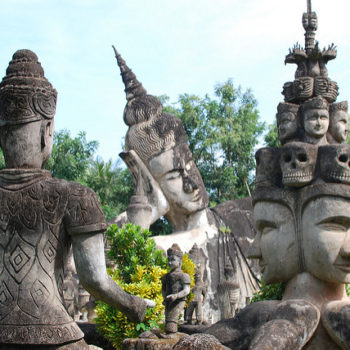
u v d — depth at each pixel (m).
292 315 3.85
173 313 7.65
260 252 4.43
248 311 4.21
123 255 9.30
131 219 13.93
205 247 16.58
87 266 4.44
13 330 4.12
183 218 17.05
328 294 4.16
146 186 16.45
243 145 30.22
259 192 4.39
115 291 4.58
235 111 31.33
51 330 4.16
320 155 4.20
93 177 28.95
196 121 29.98
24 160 4.54
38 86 4.62
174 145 16.55
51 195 4.41
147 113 16.48
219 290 11.55
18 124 4.54
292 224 4.24
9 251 4.33
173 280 7.71
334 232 4.08
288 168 4.23
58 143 29.86
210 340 3.63
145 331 7.80
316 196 4.12
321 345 3.96
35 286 4.27
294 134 4.61
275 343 3.57
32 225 4.36
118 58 17.12
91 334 8.94
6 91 4.55
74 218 4.41
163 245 15.88
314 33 4.85
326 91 4.60
